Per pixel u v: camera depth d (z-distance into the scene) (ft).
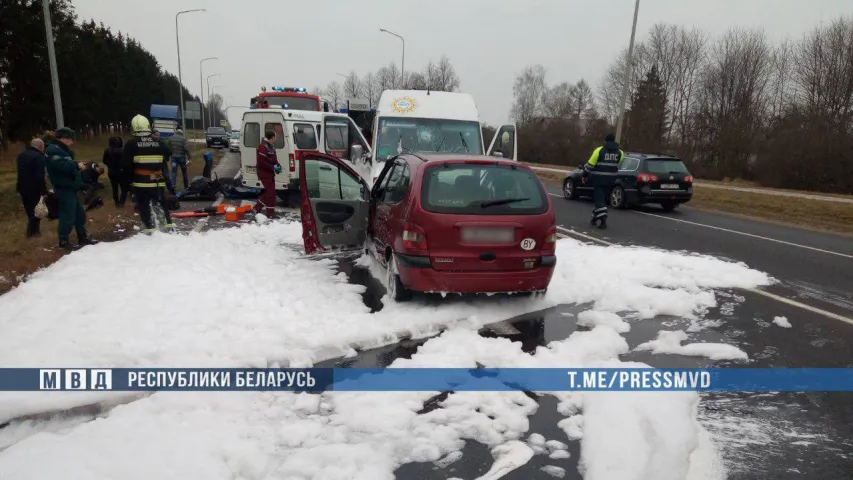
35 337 14.82
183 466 9.44
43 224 33.27
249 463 9.66
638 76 171.42
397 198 19.71
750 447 10.77
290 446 10.36
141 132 29.50
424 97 35.04
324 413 11.71
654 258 27.20
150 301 17.89
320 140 47.50
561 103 250.37
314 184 27.04
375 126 34.01
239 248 27.50
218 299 18.33
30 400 11.65
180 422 11.03
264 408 11.80
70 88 146.92
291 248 28.35
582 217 44.55
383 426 11.14
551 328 17.47
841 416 12.10
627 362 14.74
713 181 104.47
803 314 19.52
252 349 14.47
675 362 15.05
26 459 9.51
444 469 9.88
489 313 18.40
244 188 49.70
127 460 9.57
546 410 12.13
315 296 19.45
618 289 21.02
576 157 152.56
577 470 9.92
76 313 16.71
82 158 115.75
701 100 151.74
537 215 18.08
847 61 112.57
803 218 49.34
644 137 146.30
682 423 11.51
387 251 20.12
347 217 25.20
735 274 24.89
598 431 11.13
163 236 29.25
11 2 124.36
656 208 54.54
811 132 89.92
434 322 17.13
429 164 18.38
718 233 38.22
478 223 17.51
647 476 9.65
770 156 93.56
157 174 30.09
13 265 22.65
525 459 10.20
